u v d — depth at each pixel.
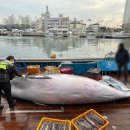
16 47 32.81
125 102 5.94
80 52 22.97
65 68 8.01
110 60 9.05
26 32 65.62
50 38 55.88
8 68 5.38
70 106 5.61
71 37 56.75
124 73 7.24
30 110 5.36
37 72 7.80
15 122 4.76
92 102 5.65
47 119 4.06
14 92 5.96
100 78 7.00
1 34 66.06
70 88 5.40
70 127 3.78
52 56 10.20
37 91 5.56
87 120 4.14
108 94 5.66
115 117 5.06
